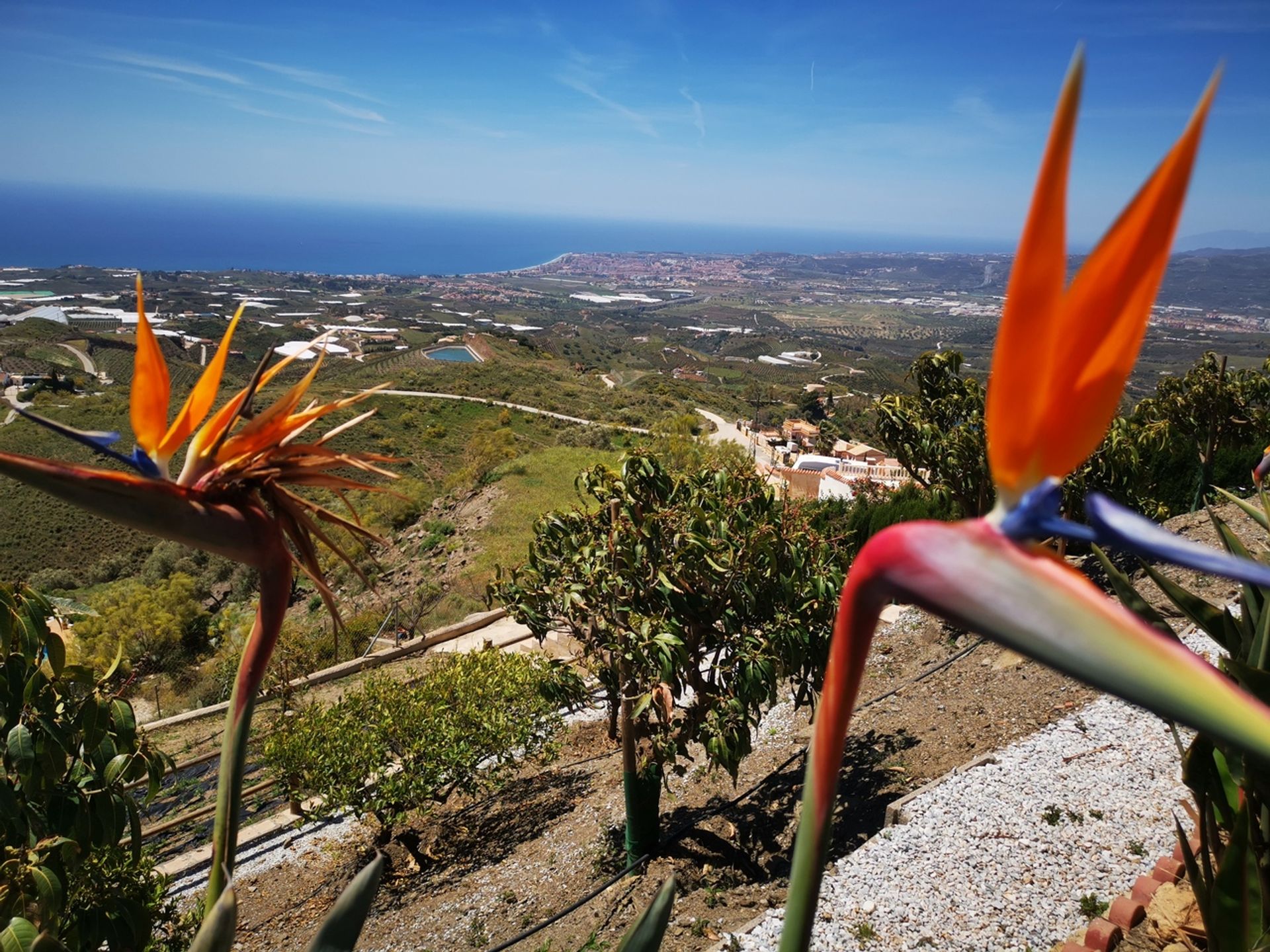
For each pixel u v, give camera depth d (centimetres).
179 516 94
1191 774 208
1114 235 59
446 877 707
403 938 625
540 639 667
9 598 302
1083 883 478
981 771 606
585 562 615
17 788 307
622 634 595
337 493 109
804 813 76
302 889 736
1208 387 1096
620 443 3509
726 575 572
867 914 484
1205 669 51
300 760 726
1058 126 56
